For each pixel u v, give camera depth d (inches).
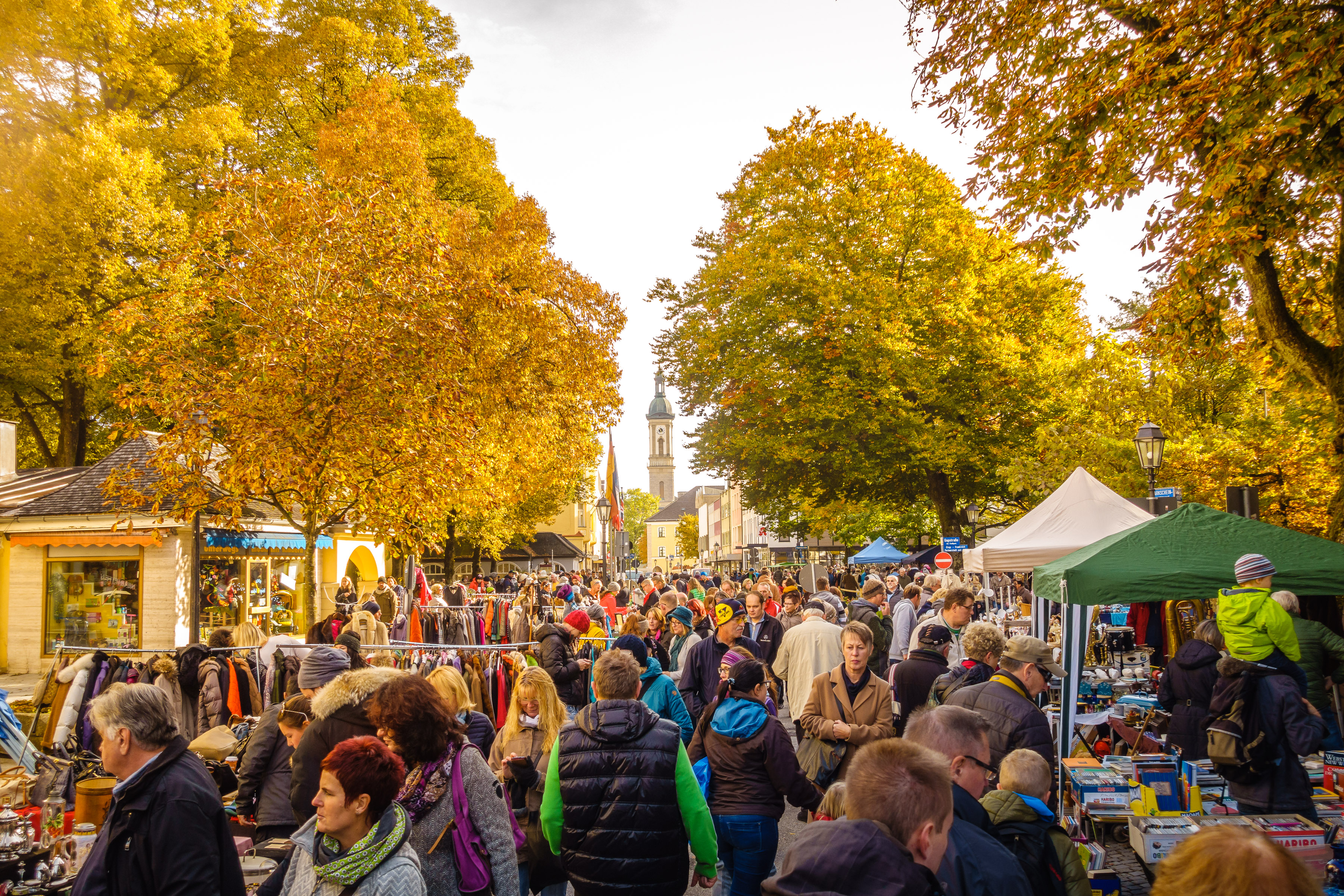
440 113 1221.7
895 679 282.2
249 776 202.2
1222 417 1020.5
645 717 175.3
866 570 1460.4
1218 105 358.9
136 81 976.3
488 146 1264.8
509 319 875.4
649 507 6579.7
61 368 957.8
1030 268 1108.5
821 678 249.1
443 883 137.1
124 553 737.0
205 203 1031.0
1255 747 225.9
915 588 523.5
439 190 1205.1
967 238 1077.1
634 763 170.4
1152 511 517.7
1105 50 409.7
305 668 203.6
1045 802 149.1
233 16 1101.1
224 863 138.9
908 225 1112.8
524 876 203.5
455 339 571.2
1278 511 761.6
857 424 1024.2
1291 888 82.5
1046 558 442.0
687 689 339.3
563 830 174.9
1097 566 286.2
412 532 591.8
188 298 578.6
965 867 122.0
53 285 896.3
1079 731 343.0
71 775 290.8
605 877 168.2
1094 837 255.3
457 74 1305.4
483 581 1293.1
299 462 504.1
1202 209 378.0
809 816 292.8
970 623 288.2
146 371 716.7
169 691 331.9
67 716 323.6
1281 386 555.5
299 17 1189.7
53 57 919.0
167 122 1051.9
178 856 132.6
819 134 1115.3
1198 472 793.6
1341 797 266.5
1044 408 1063.6
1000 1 450.3
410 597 820.6
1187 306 438.9
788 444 1053.8
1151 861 220.1
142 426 543.8
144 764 138.4
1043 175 438.0
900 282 1107.9
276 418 508.7
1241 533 293.7
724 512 4510.3
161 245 909.8
